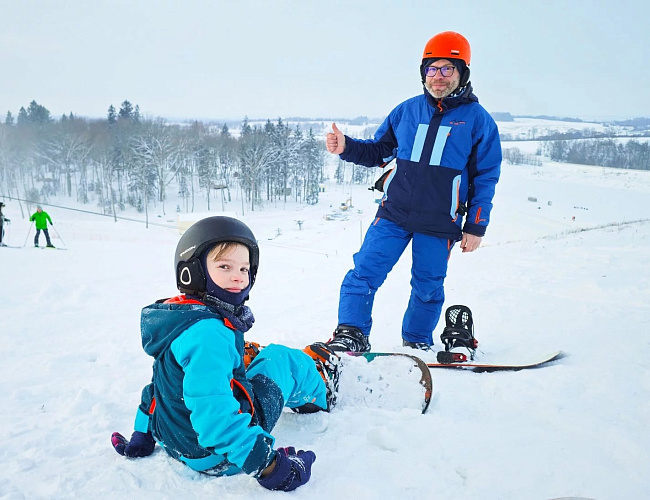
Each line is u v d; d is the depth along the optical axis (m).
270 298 7.01
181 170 94.56
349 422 2.28
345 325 3.51
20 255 13.44
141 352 4.17
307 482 1.81
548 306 4.98
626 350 3.42
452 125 3.51
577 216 74.62
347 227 67.12
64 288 7.44
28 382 3.38
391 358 2.70
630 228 15.17
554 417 2.42
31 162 92.25
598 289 6.10
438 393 2.71
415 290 3.79
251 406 1.83
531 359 3.31
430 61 3.48
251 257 1.92
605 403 2.56
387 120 3.87
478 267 8.90
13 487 1.78
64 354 4.14
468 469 1.91
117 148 91.81
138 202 83.62
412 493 1.76
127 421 2.52
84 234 43.34
